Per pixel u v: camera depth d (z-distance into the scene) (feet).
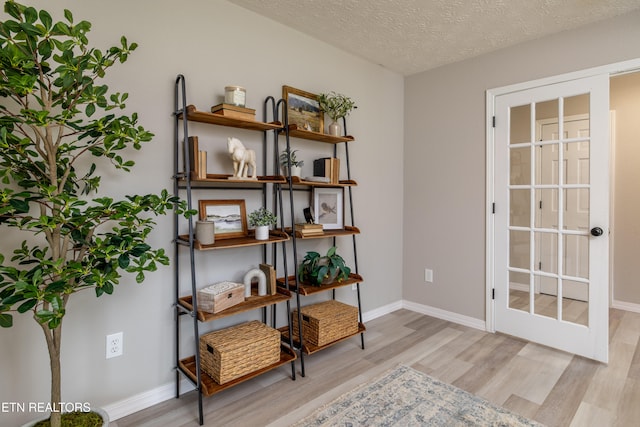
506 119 9.29
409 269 11.53
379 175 10.77
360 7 7.30
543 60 8.64
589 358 8.05
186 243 6.15
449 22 7.92
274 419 5.87
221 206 7.08
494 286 9.61
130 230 4.64
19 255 4.47
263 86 7.75
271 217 7.21
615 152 11.60
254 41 7.57
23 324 5.10
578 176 8.23
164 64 6.28
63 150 4.45
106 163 5.72
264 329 7.02
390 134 11.09
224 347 6.10
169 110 6.36
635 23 7.43
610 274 11.74
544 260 8.77
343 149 9.66
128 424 5.77
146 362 6.26
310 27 8.21
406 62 10.34
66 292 3.94
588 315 8.07
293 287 7.63
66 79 3.85
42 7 5.07
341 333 8.09
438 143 10.69
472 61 9.91
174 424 5.78
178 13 6.44
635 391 6.69
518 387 6.84
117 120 4.31
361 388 6.78
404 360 7.97
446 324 10.27
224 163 7.16
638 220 11.24
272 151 7.97
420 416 5.90
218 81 7.00
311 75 8.71
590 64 7.97
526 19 7.79
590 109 7.99
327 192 8.97
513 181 9.28
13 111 4.96
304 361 7.91
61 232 4.20
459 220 10.27
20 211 3.82
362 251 10.34
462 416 5.90
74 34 3.92
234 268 7.47
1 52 3.51
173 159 6.44
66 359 5.44
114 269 4.22
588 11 7.45
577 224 8.27
